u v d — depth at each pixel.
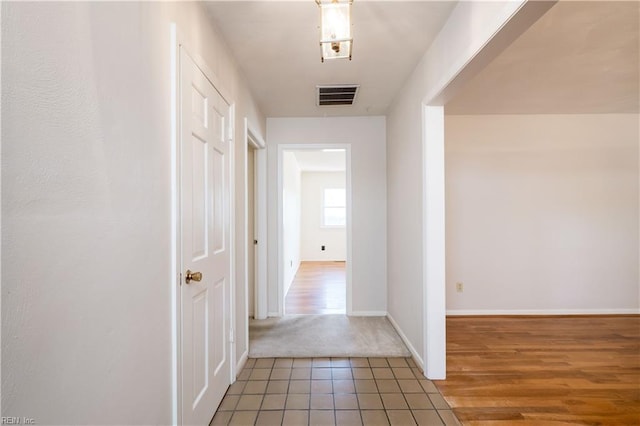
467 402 2.04
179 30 1.42
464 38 1.73
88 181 0.85
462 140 3.91
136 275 1.09
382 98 3.26
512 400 2.07
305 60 2.44
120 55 1.00
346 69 2.60
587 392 2.17
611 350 2.86
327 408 1.97
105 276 0.92
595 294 3.89
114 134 0.97
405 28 2.03
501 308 3.89
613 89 3.09
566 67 2.61
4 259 0.63
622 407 2.01
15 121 0.65
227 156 2.13
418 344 2.54
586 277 3.89
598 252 3.90
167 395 1.31
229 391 2.14
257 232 3.72
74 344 0.80
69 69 0.79
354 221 3.82
